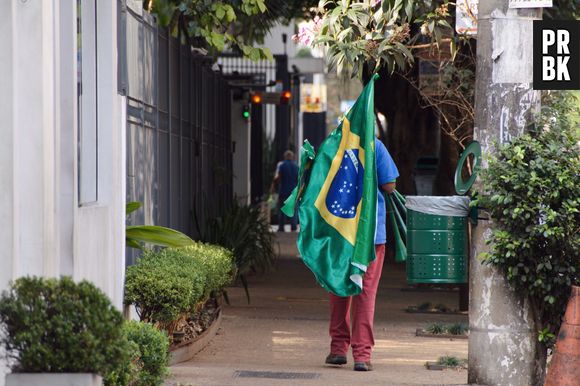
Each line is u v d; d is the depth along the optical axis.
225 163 50.72
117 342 13.80
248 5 33.09
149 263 24.36
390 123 58.44
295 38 27.81
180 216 34.00
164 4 35.72
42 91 17.05
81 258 19.41
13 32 16.59
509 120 20.47
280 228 78.38
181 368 23.69
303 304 38.12
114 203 22.42
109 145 22.31
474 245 20.77
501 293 20.52
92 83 22.12
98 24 22.20
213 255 29.11
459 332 30.73
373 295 24.30
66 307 13.56
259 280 45.84
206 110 41.94
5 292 13.86
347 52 26.50
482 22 20.64
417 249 20.91
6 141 16.53
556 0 33.16
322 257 23.67
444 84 32.84
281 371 23.61
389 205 24.81
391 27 26.98
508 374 20.55
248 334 30.45
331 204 23.80
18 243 16.83
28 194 17.05
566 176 19.61
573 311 19.03
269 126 86.88
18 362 13.99
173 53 32.56
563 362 18.98
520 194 19.91
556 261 20.02
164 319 23.59
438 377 23.31
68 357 13.46
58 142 17.80
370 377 23.16
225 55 59.59
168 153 31.23
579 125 20.92
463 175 36.84
